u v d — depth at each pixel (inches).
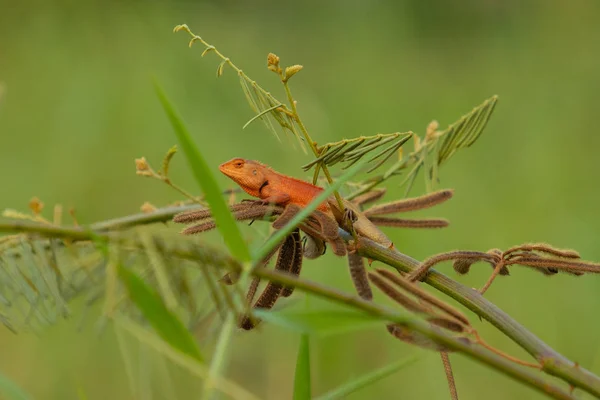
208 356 68.9
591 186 117.9
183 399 75.0
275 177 62.6
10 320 62.5
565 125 143.5
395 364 62.2
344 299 58.7
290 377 85.4
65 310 62.3
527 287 92.4
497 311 60.7
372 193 65.4
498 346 86.7
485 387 81.2
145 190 114.4
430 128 65.2
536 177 120.6
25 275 62.7
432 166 65.2
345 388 62.0
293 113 61.5
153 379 74.6
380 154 61.9
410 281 61.1
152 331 64.6
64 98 133.6
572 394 59.6
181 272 59.4
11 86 141.4
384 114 144.6
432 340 59.1
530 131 140.3
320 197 60.1
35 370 82.4
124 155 120.7
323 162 61.9
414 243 98.0
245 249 59.1
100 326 64.3
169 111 58.7
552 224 107.3
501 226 106.7
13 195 115.4
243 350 90.0
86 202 114.0
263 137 127.6
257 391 88.4
